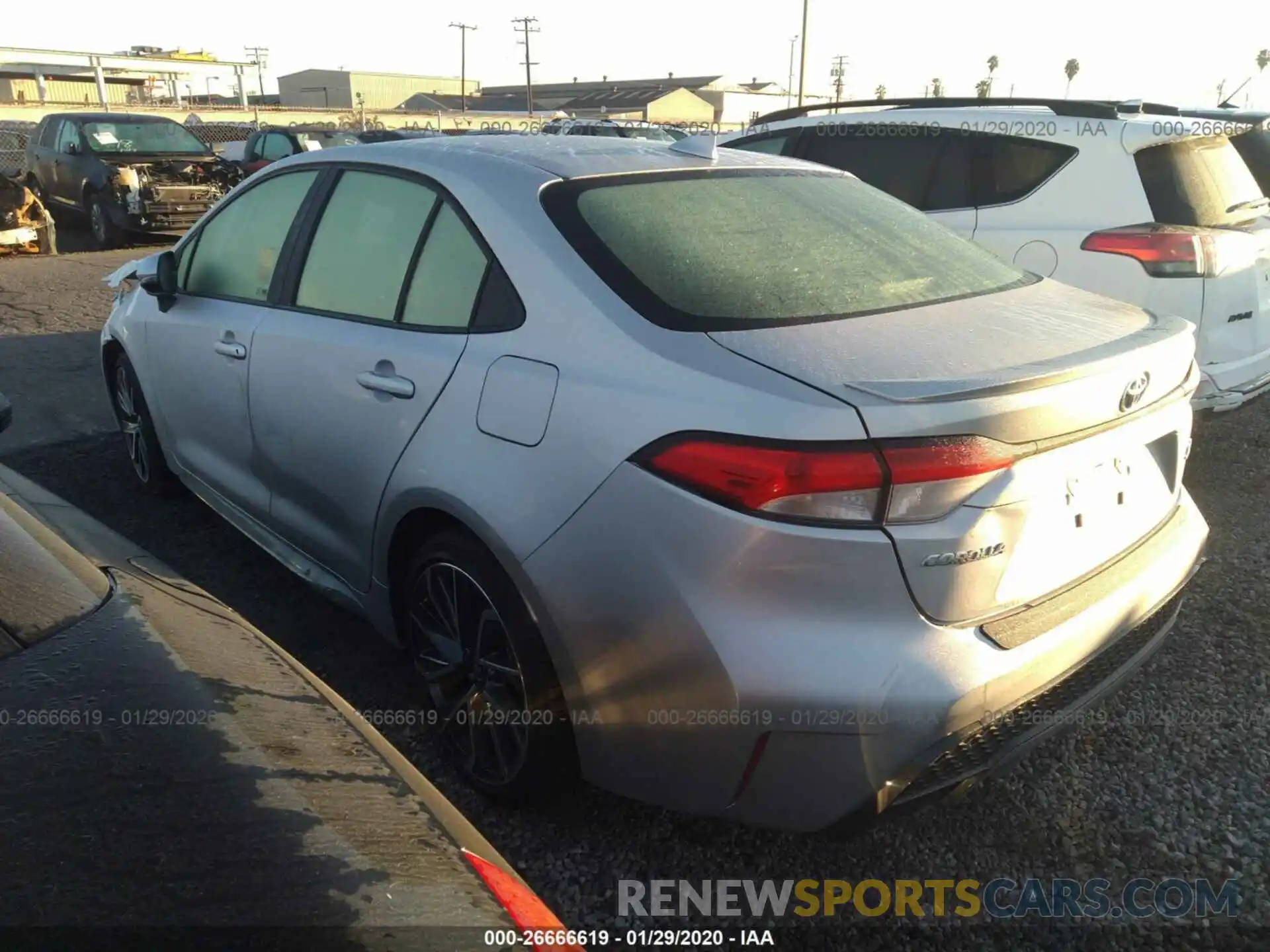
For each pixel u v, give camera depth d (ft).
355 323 9.11
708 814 6.65
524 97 297.12
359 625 11.08
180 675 4.83
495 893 4.09
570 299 7.25
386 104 289.12
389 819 4.29
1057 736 9.21
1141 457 7.61
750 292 7.36
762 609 6.00
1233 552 12.94
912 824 8.13
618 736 6.85
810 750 6.05
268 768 4.32
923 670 5.97
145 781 4.10
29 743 4.23
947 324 7.31
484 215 8.13
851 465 5.79
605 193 8.24
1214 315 14.14
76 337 24.02
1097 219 15.05
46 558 5.68
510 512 7.09
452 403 7.75
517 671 7.54
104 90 122.01
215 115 119.85
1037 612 6.65
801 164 10.32
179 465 12.99
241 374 10.55
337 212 9.86
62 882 3.60
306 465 9.67
